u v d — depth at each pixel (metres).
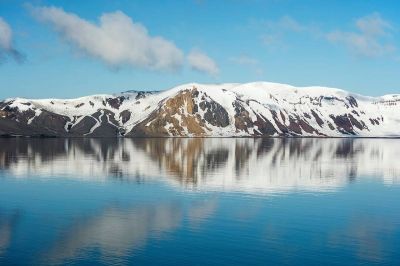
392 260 24.64
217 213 35.94
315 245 27.23
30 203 40.19
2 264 23.48
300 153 120.50
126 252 25.52
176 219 33.59
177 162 85.12
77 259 24.30
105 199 42.28
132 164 79.88
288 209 37.84
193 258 24.62
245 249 26.25
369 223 32.97
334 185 53.75
